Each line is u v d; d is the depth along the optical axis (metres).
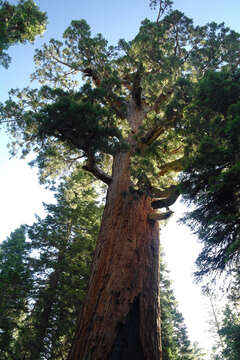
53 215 17.58
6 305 11.49
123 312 5.82
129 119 11.98
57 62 15.44
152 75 9.26
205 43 11.50
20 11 10.34
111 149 7.95
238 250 5.71
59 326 12.38
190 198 6.69
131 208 8.27
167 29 12.30
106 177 9.54
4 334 11.06
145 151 7.92
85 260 15.61
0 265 12.02
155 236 8.10
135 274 6.58
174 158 11.06
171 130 8.32
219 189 5.44
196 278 6.82
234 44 10.83
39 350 11.26
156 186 7.51
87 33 13.83
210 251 6.62
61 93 8.80
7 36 9.91
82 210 17.77
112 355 5.16
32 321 12.88
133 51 11.43
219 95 6.11
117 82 10.30
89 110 7.41
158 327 6.17
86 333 5.69
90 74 14.37
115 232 7.58
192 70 10.30
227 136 5.48
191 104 6.66
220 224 6.31
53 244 15.48
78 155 13.22
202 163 5.73
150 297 6.41
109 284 6.35
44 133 8.23
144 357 5.32
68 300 13.03
